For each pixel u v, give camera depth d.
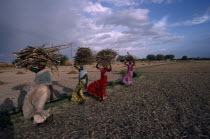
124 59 10.43
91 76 19.22
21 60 4.95
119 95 8.06
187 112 5.41
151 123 4.59
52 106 6.29
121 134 3.99
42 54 4.94
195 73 18.72
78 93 6.75
